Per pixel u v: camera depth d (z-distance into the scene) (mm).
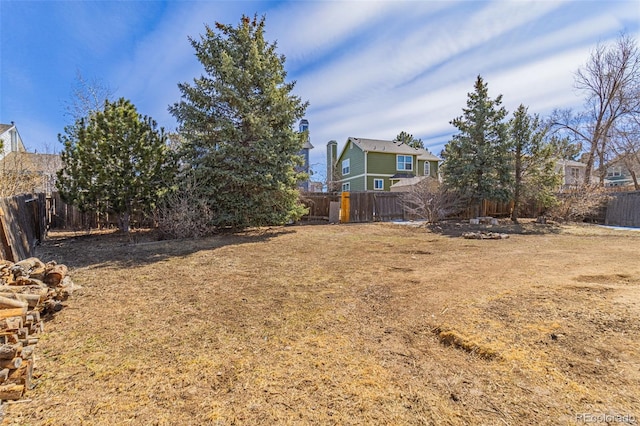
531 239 8320
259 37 9352
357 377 1933
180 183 8266
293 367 2066
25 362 1840
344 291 3713
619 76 15898
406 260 5453
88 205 7602
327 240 7895
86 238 7887
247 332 2631
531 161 12445
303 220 13492
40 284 3020
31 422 1547
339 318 2904
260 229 10148
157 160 7941
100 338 2516
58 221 9359
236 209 8875
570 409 1563
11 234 4652
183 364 2121
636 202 11695
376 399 1711
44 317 2904
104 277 4316
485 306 2980
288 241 7656
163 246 6684
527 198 13164
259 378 1940
